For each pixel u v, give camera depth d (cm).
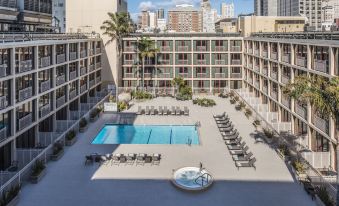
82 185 2653
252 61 6119
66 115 4422
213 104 5797
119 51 6706
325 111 2180
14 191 2362
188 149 3531
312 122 3366
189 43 6894
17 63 3103
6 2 4881
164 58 6944
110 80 6762
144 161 3131
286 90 2541
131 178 2786
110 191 2556
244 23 7662
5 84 2920
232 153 3309
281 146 3334
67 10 6844
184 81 6600
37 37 3822
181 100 6247
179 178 2770
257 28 7694
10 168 2862
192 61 6906
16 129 3041
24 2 5328
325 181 2505
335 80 2195
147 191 2561
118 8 7000
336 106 2119
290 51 4047
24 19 5344
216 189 2598
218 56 6894
